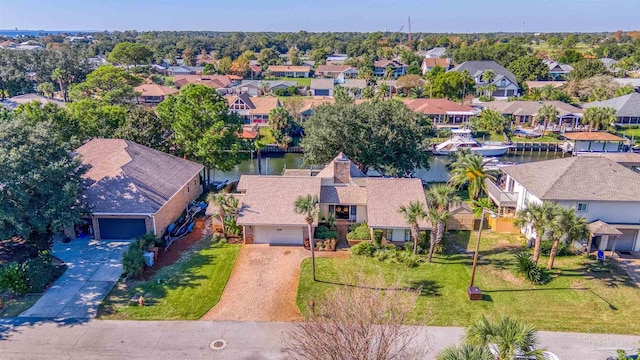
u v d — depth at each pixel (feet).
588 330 86.58
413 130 172.65
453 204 119.85
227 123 172.65
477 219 135.03
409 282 103.91
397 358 65.21
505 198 140.87
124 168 130.52
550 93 338.13
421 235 121.39
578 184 122.42
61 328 86.43
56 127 159.33
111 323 88.28
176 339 83.87
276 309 93.71
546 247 116.98
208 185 176.24
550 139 262.26
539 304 95.35
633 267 111.86
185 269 109.60
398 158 168.76
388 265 112.37
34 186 101.45
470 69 418.10
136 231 123.34
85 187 119.75
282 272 108.78
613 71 452.76
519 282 104.32
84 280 103.40
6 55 394.52
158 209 122.21
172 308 93.61
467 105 327.67
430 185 180.96
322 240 121.70
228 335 85.25
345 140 169.48
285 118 262.88
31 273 98.99
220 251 119.44
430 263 113.60
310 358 61.93
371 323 60.49
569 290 100.94
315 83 426.92
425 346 81.00
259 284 103.30
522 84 417.90
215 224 128.57
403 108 177.37
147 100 361.51
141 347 81.51
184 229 131.85
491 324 62.69
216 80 451.53
